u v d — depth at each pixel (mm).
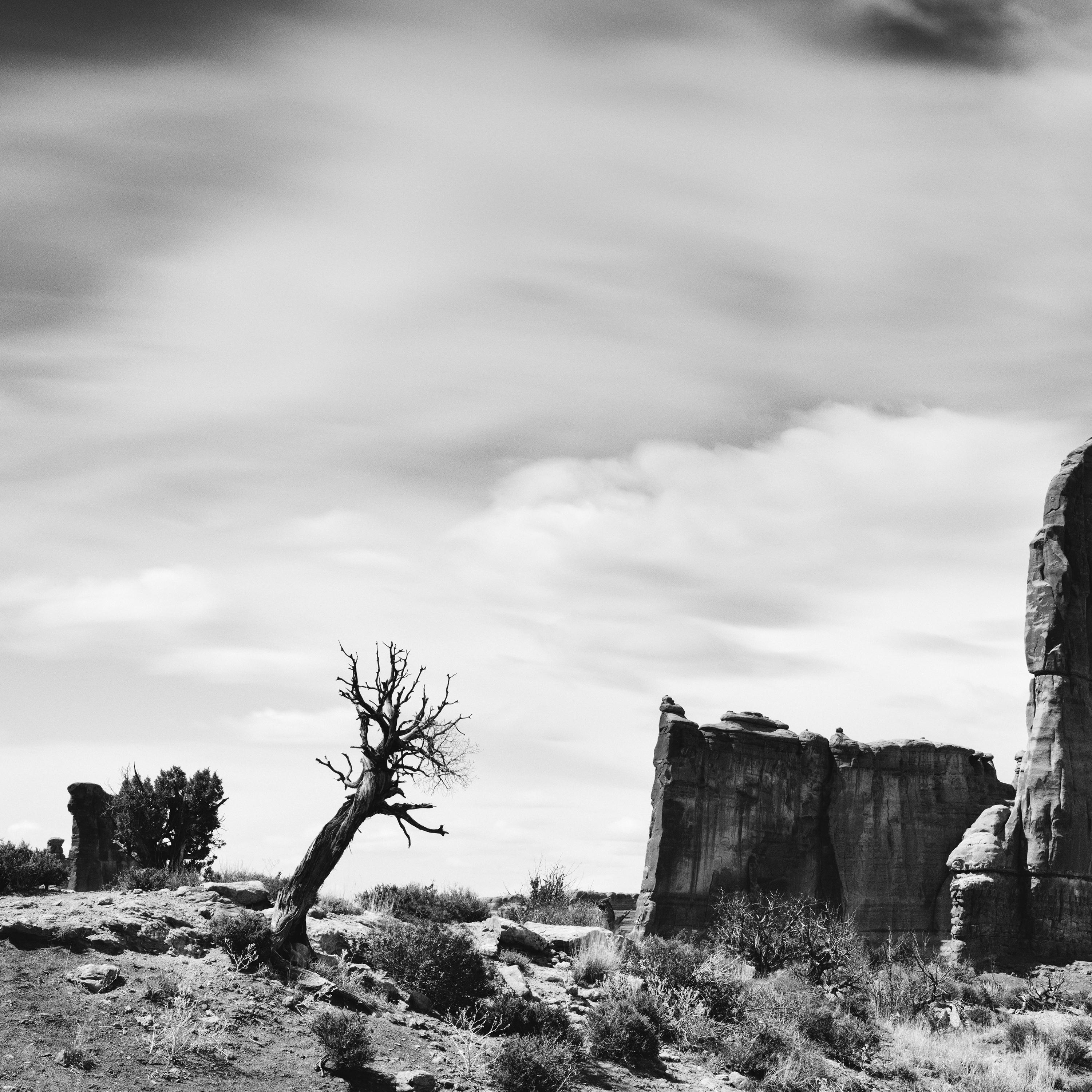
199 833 45344
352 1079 23953
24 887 30766
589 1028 30078
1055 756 68312
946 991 50625
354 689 28672
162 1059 22328
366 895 35969
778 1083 30500
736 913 51750
